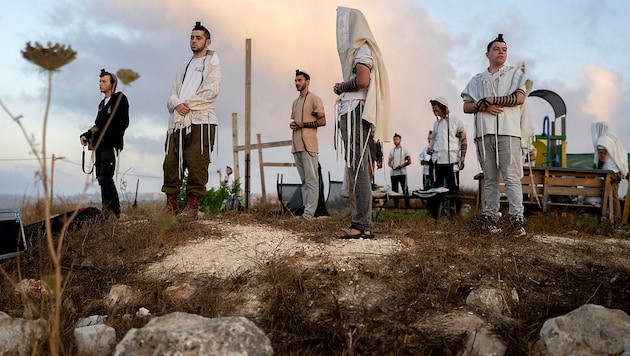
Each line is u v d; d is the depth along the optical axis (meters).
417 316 3.68
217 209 8.26
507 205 8.81
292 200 7.58
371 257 4.57
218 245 5.03
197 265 4.61
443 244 4.95
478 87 5.84
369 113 4.80
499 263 4.53
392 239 5.08
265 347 2.87
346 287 4.08
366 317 3.58
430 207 7.20
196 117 6.07
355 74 4.92
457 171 9.16
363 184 5.01
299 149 6.75
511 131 5.60
